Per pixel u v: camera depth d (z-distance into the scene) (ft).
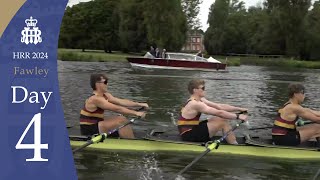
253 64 176.65
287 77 100.83
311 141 25.35
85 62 145.28
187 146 24.09
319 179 20.31
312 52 187.01
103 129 25.17
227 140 24.81
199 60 112.47
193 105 24.70
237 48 250.16
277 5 189.57
